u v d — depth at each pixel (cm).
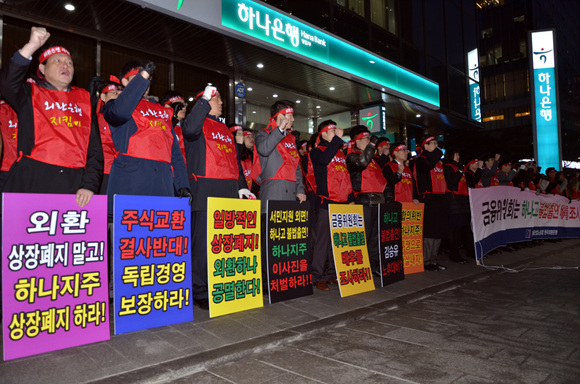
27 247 245
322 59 984
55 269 254
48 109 281
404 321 348
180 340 281
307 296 417
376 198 502
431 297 437
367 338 305
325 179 457
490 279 533
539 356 268
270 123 423
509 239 732
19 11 643
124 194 308
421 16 1591
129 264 289
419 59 1548
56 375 221
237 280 354
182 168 349
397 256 499
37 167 275
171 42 791
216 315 336
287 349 282
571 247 844
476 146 1859
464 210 660
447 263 635
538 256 714
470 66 1872
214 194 368
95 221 272
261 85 1075
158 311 303
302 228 413
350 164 494
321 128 467
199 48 829
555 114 1712
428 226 588
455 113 1667
